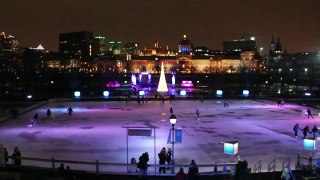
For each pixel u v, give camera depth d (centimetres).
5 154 3794
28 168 3441
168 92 16812
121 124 7644
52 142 5909
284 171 3177
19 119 8400
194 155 5053
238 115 9075
